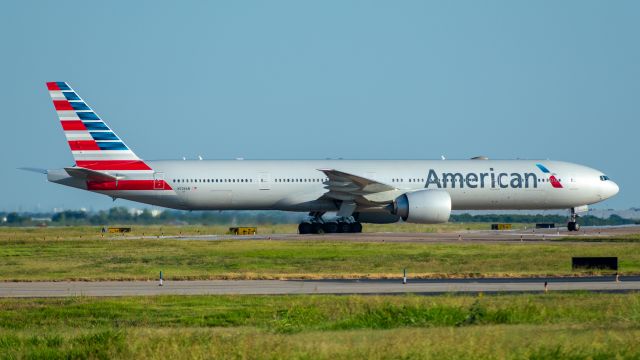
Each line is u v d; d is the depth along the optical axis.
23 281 133.25
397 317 86.69
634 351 61.66
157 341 72.81
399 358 61.88
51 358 71.25
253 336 73.81
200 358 66.25
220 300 105.25
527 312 86.62
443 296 106.44
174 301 104.81
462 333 71.38
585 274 137.12
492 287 119.62
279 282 129.38
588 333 69.62
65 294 115.44
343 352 63.88
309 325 85.69
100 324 90.38
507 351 62.44
